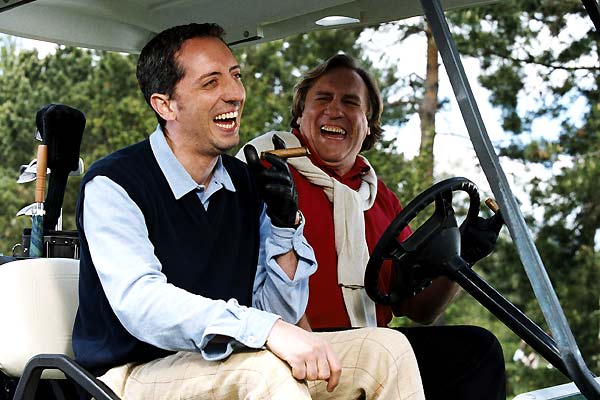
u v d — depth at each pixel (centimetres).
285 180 270
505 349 1193
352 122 355
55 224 330
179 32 271
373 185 359
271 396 230
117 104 1373
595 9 300
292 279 278
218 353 239
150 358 263
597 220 1161
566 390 289
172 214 267
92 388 245
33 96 1395
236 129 272
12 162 1391
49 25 337
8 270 286
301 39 1330
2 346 279
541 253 1165
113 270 250
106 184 260
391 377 249
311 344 231
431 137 1278
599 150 1177
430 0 242
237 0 331
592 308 1149
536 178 1184
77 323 274
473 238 328
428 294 351
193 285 267
